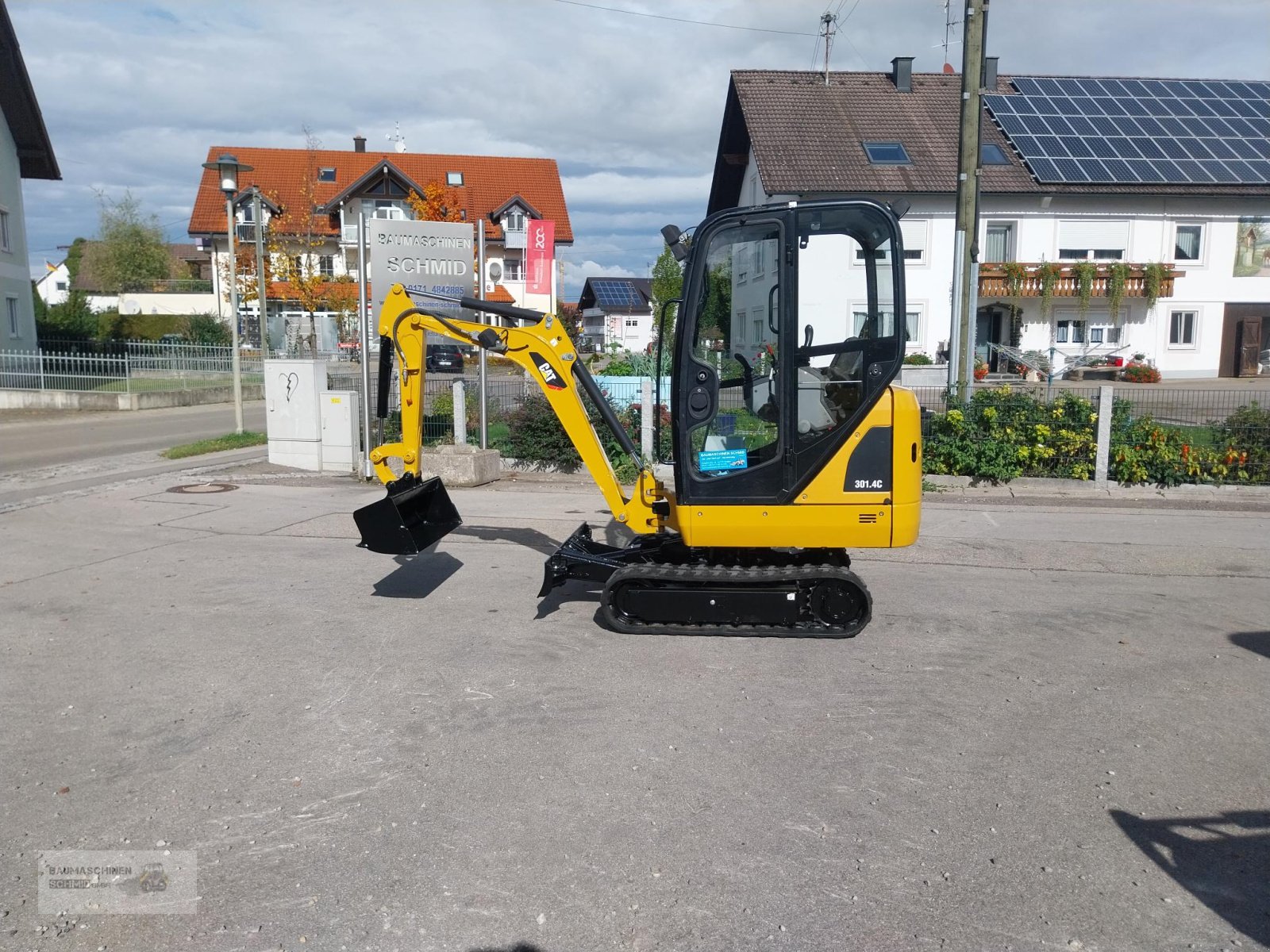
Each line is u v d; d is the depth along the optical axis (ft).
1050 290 103.30
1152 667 18.78
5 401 77.15
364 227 38.93
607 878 11.41
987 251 106.42
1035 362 99.81
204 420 69.31
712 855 11.92
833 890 11.22
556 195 171.12
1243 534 31.12
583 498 36.37
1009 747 15.10
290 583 24.12
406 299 22.91
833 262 19.34
